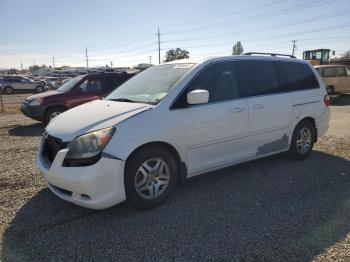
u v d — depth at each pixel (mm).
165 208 4109
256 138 5098
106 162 3625
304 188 4707
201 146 4426
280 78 5547
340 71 18328
